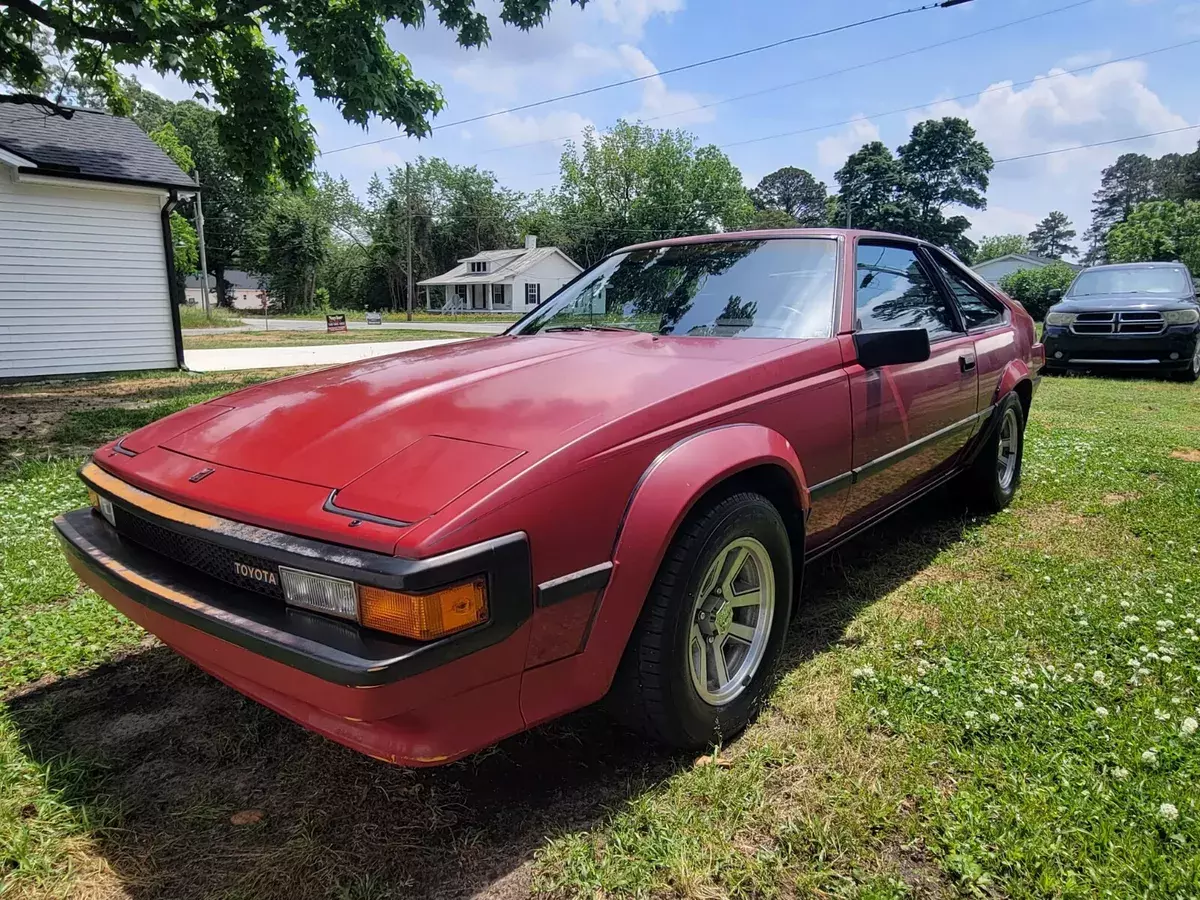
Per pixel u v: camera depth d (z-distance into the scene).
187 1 8.84
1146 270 11.09
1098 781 1.93
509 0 8.21
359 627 1.52
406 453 1.79
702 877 1.68
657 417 1.98
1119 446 5.95
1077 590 3.15
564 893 1.66
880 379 2.82
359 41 8.26
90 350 12.02
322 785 2.04
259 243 60.72
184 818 1.90
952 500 4.33
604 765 2.12
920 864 1.72
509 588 1.59
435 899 1.65
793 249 3.05
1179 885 1.61
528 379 2.20
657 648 1.93
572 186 62.22
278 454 1.92
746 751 2.16
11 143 11.41
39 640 2.82
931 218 66.06
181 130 59.84
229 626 1.62
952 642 2.72
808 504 2.43
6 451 5.96
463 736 1.61
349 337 24.34
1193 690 2.37
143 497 1.98
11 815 1.88
